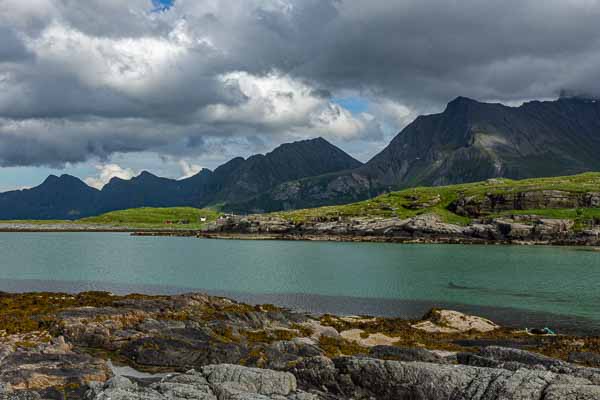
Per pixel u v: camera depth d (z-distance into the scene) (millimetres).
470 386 25297
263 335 44625
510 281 99500
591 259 143625
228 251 176625
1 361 32156
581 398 22375
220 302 59844
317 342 41750
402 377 26844
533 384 23969
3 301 57719
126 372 35844
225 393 25672
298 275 108125
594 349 44031
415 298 79438
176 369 36531
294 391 27609
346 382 27906
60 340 38875
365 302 75500
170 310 53500
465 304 74750
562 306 73500
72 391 28594
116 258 145875
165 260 141375
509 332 52844
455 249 182125
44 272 110562
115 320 45812
